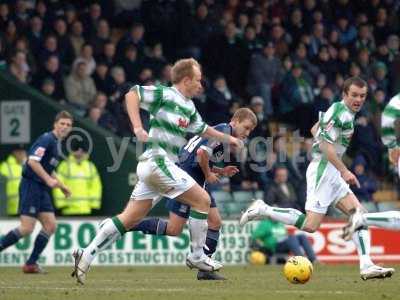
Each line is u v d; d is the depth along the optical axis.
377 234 50.91
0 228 48.62
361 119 60.56
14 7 57.72
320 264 48.97
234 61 62.19
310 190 32.19
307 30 66.19
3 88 52.62
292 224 32.56
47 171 40.25
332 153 30.52
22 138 52.50
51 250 48.78
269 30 65.44
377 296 25.25
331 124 30.47
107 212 52.06
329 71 65.38
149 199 28.44
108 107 55.34
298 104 61.22
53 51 56.75
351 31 68.50
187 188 28.38
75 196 51.09
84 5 62.91
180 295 25.67
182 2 63.06
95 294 26.11
